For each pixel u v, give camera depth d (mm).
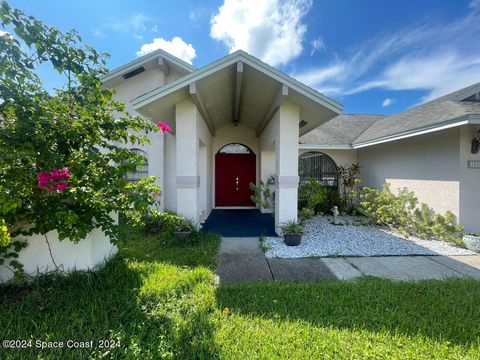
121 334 2201
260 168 9461
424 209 6215
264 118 7668
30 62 2529
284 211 5930
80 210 3090
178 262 4082
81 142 2936
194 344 2123
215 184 10398
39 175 2508
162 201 8266
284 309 2715
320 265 4258
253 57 5031
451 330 2354
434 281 3473
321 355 2047
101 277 3145
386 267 4176
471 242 5055
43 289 2863
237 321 2484
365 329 2371
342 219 8445
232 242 5629
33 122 2525
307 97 5145
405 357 2023
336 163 9992
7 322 2326
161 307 2648
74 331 2242
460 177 5539
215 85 5805
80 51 2797
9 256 3062
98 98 3082
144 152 8406
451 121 5168
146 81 8562
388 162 8117
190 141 5848
